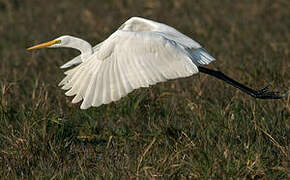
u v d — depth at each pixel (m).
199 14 24.72
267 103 12.15
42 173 9.41
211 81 14.03
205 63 8.72
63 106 12.95
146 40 7.91
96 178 9.05
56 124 11.05
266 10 24.48
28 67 17.25
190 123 11.38
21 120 11.76
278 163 9.34
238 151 9.52
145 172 8.94
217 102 12.38
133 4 27.52
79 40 9.79
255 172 8.98
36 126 10.90
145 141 10.77
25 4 28.45
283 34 20.53
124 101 12.62
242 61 16.19
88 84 7.70
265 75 14.42
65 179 9.24
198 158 9.30
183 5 26.53
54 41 9.85
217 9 25.38
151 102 12.73
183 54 7.98
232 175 8.87
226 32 21.20
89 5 27.80
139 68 7.75
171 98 13.44
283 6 25.03
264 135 10.48
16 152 10.20
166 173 9.16
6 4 27.94
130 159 9.80
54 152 10.14
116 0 27.56
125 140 10.99
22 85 14.94
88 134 11.76
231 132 10.47
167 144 10.33
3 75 15.94
